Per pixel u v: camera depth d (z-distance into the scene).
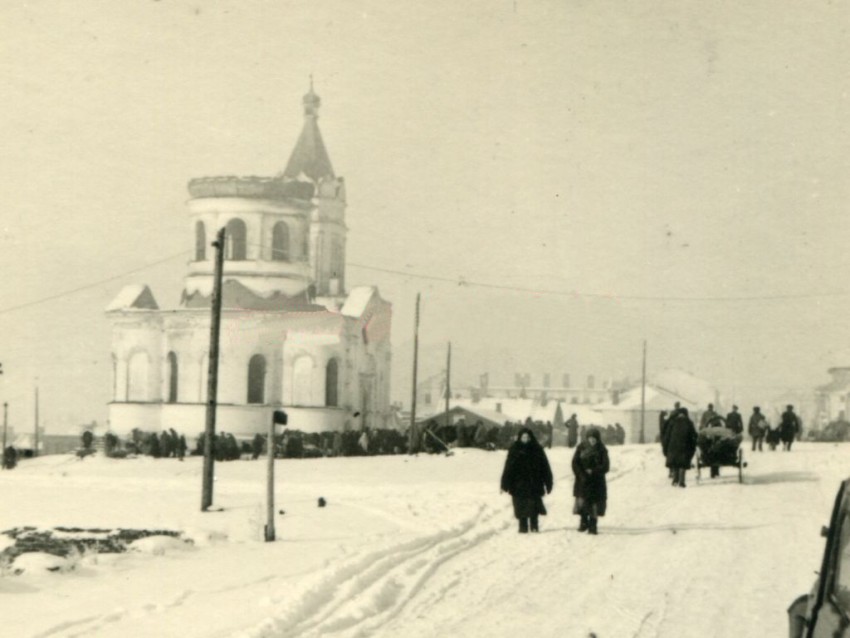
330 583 13.89
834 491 28.30
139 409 80.38
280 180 81.62
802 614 6.97
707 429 31.50
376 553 16.73
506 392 167.88
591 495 20.27
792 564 16.64
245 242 81.19
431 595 14.03
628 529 21.02
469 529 21.03
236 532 20.05
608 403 132.25
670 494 27.97
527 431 20.73
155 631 11.15
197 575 14.91
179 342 79.06
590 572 15.94
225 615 12.03
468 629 12.05
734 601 13.73
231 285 79.81
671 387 158.25
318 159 97.44
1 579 14.23
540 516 23.50
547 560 17.12
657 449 50.62
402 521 21.95
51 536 19.23
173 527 20.33
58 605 12.66
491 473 38.69
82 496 29.84
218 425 77.19
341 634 11.52
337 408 79.25
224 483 35.31
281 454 57.50
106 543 18.23
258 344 78.31
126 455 62.88
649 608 13.28
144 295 83.75
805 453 43.72
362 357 83.44
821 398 131.00
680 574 15.77
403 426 90.75
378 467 42.31
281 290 80.88
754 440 45.78
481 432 57.09
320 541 18.88
